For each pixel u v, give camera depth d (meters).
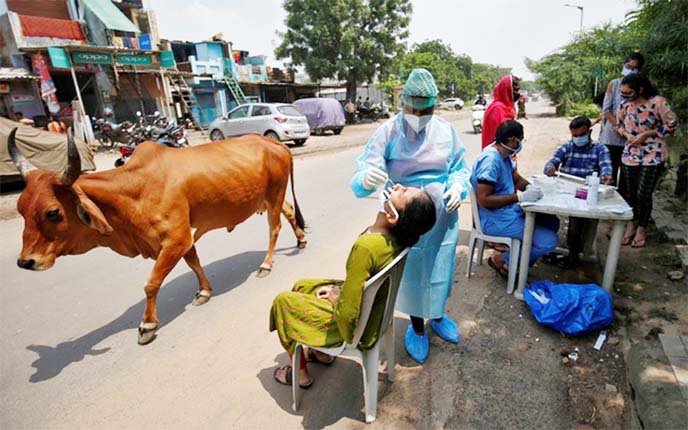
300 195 7.44
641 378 2.30
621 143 4.51
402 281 2.66
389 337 2.50
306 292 2.52
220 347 3.07
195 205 3.38
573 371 2.56
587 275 3.70
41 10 15.35
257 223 6.04
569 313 2.84
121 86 17.33
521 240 3.40
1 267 4.82
